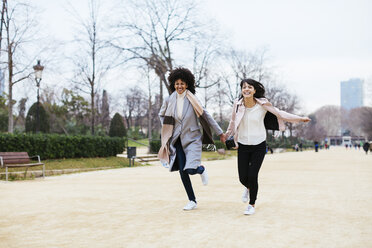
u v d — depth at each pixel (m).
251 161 4.66
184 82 4.91
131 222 4.16
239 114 4.70
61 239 3.40
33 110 31.44
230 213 4.64
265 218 4.29
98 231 3.72
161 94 29.89
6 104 33.66
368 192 6.79
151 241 3.27
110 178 10.98
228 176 10.80
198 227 3.82
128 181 9.79
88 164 15.88
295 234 3.47
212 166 16.84
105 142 18.47
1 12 17.25
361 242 3.16
